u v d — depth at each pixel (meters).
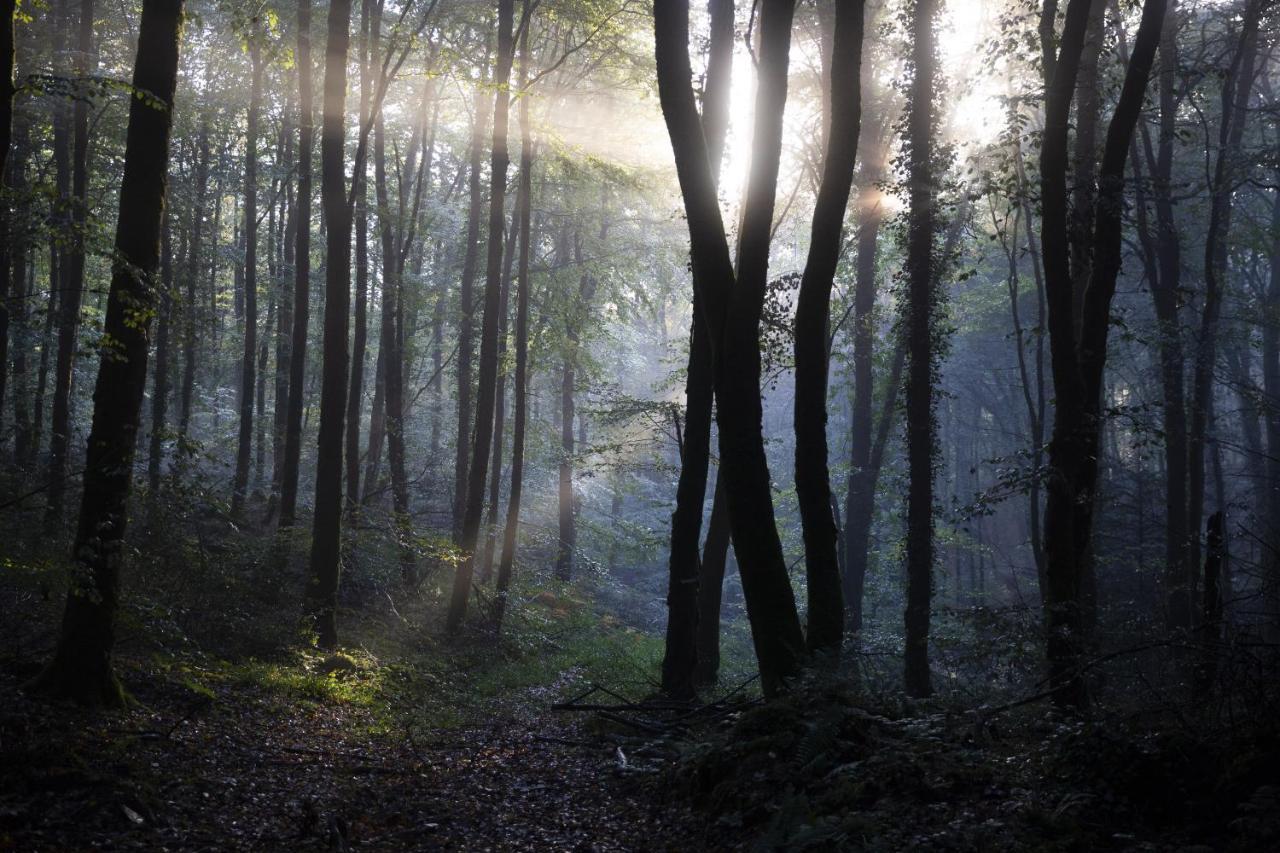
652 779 9.34
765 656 10.10
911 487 17.77
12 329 22.03
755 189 10.40
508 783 9.95
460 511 27.11
